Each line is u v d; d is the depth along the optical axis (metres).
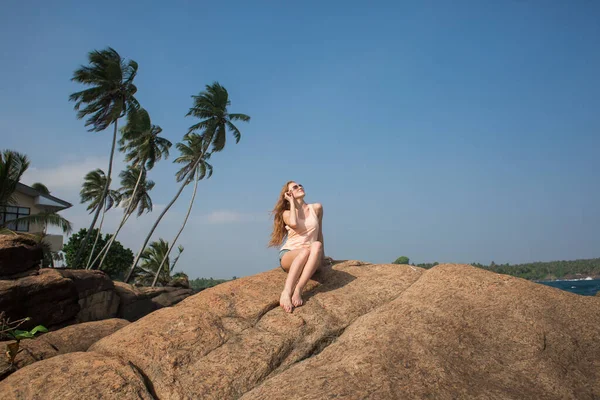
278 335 4.27
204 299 4.82
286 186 5.68
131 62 25.08
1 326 5.50
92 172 30.00
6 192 17.47
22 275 9.34
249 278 5.33
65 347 4.90
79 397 3.46
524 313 4.18
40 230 23.92
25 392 3.53
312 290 5.14
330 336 4.36
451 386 3.37
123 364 3.82
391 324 4.14
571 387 3.44
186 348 4.06
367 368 3.53
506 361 3.71
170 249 29.95
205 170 30.64
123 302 16.36
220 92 28.58
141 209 31.77
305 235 5.35
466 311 4.25
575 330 4.00
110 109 24.38
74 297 9.86
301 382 3.48
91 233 26.62
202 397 3.63
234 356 4.00
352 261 6.18
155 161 28.88
